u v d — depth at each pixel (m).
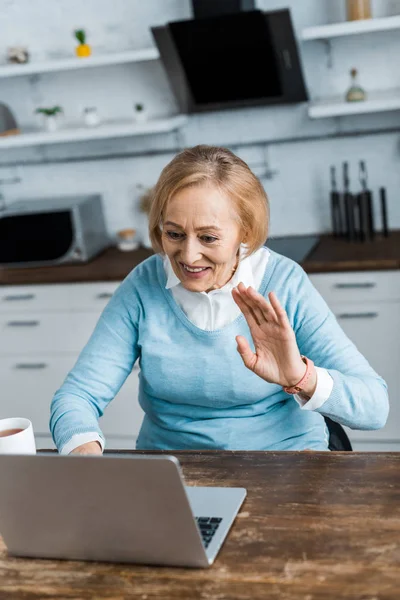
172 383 1.72
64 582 1.14
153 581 1.11
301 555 1.12
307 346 1.70
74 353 3.40
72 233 3.46
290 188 3.62
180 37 3.18
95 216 3.67
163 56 3.33
